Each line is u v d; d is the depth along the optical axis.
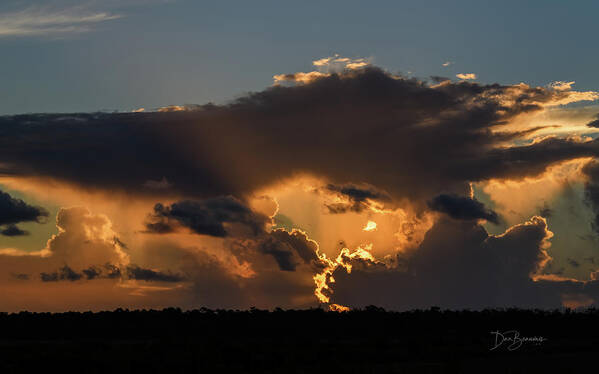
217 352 94.25
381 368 86.19
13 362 85.44
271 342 115.00
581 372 83.19
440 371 83.31
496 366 87.00
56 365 84.56
